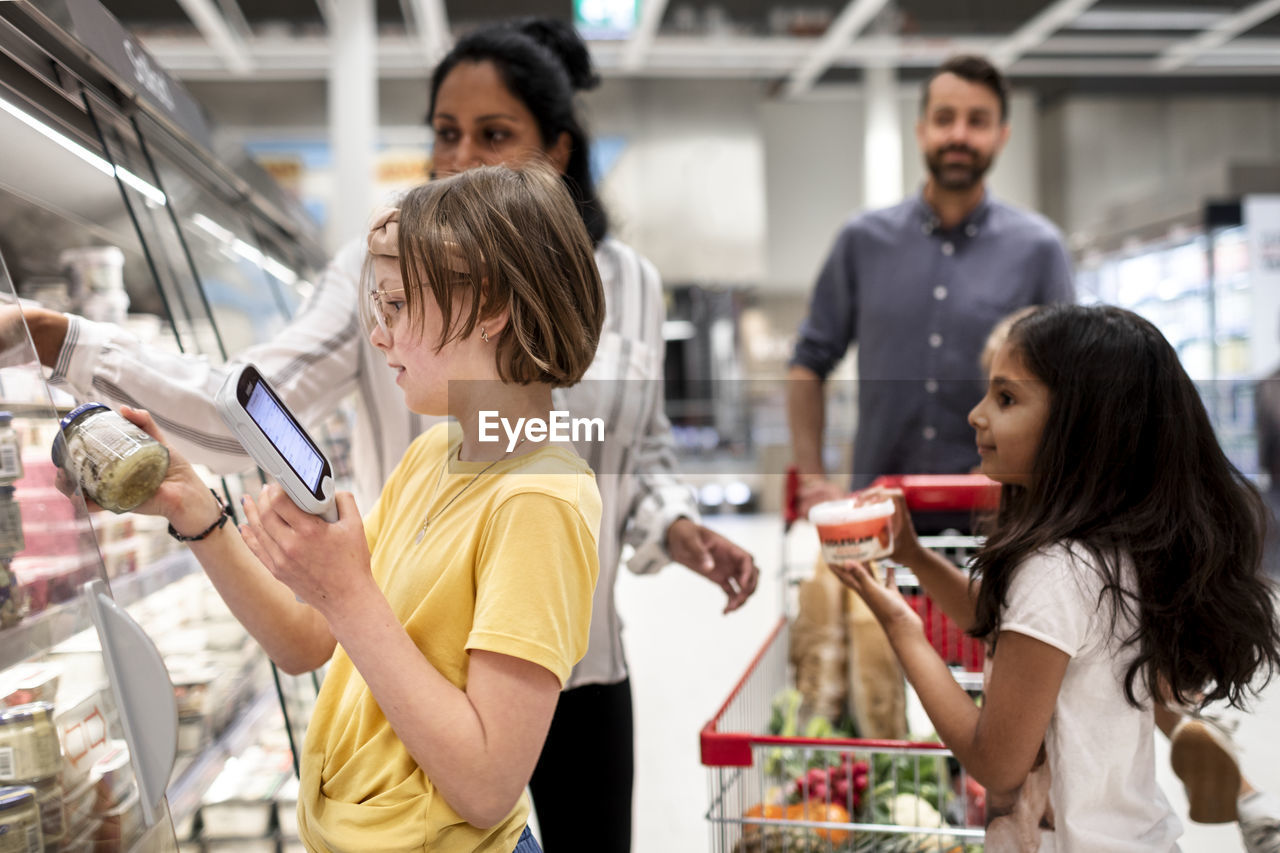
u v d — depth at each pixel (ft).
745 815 5.43
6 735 2.74
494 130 5.22
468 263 3.03
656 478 5.64
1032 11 29.60
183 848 5.21
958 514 5.95
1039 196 41.68
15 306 3.04
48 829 2.80
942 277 8.79
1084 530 3.90
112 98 5.01
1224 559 3.93
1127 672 3.84
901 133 39.78
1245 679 4.04
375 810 2.95
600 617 5.24
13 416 2.91
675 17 29.14
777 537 25.02
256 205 8.47
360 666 2.83
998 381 4.18
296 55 31.14
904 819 5.35
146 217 5.15
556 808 5.27
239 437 2.67
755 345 38.40
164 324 5.79
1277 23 31.48
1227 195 23.57
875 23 30.12
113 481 3.11
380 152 33.99
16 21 3.92
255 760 5.58
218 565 3.49
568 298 3.20
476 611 2.91
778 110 38.78
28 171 4.46
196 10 26.43
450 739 2.76
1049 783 3.95
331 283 4.92
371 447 5.02
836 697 6.44
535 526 2.93
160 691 3.17
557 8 29.01
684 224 36.35
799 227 38.99
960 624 4.80
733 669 13.94
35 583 2.90
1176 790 6.09
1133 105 40.42
